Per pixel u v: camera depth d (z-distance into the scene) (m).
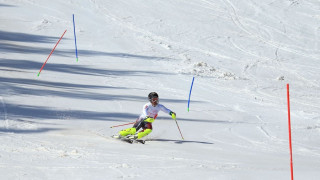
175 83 35.28
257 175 10.12
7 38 43.06
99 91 28.95
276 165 13.84
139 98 28.25
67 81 30.77
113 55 42.69
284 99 34.22
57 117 20.67
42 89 26.86
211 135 20.69
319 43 54.84
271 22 59.84
